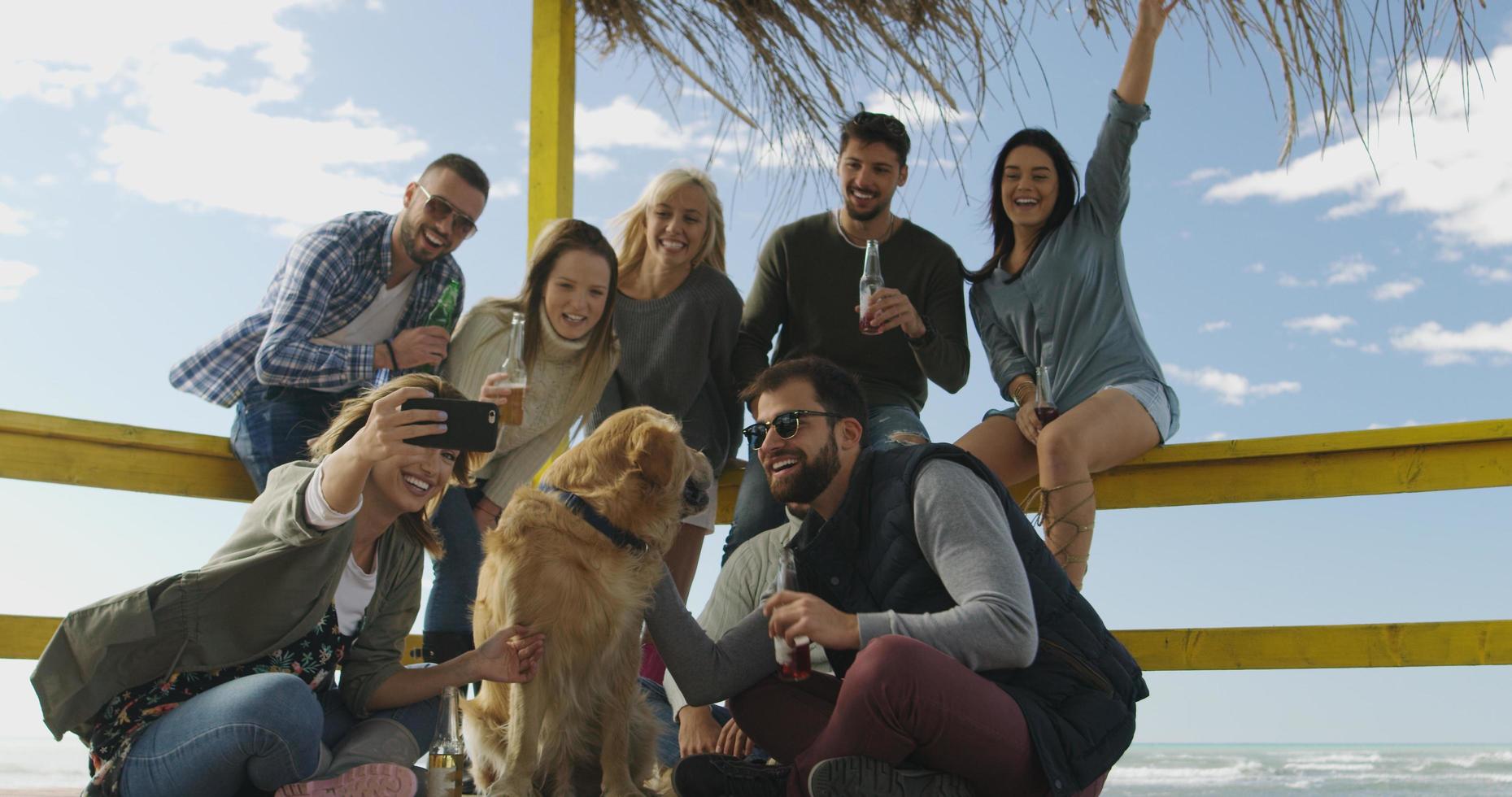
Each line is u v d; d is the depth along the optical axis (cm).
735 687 268
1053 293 385
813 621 230
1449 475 359
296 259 349
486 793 261
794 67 411
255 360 347
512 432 360
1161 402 369
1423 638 349
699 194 396
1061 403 382
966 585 233
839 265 415
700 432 406
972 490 246
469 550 342
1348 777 1030
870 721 216
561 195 414
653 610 277
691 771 246
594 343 364
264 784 226
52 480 350
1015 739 220
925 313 413
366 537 258
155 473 369
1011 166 390
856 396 272
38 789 391
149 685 231
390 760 255
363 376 335
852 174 405
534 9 428
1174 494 391
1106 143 375
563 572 267
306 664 250
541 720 271
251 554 227
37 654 343
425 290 371
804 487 266
